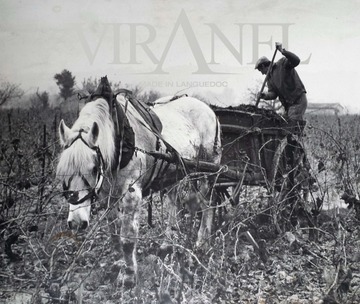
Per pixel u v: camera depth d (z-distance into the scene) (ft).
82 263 15.40
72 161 12.81
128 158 14.37
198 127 18.53
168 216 16.63
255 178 18.69
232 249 16.69
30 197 16.12
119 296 13.87
